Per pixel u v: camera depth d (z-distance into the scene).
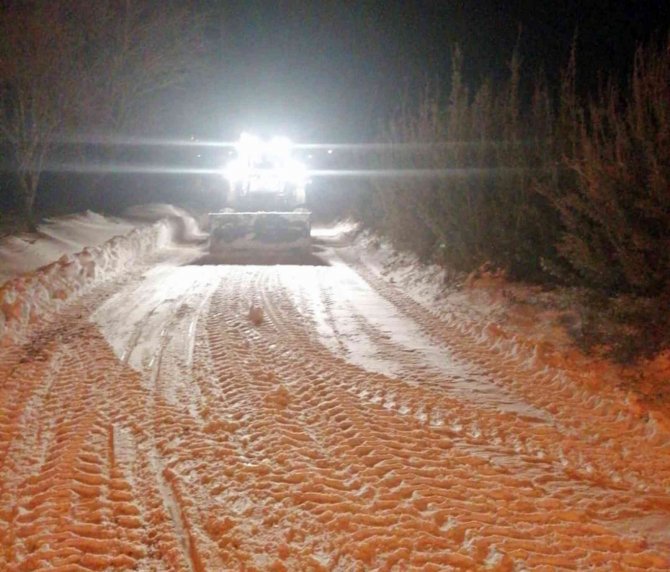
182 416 7.80
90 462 6.65
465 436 7.34
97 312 12.80
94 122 22.47
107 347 10.50
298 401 8.28
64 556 5.14
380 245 20.56
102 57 21.59
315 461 6.68
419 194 16.53
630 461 6.65
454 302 12.87
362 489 6.09
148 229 22.02
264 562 5.04
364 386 8.81
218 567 5.00
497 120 13.77
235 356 10.00
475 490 6.09
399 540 5.27
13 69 16.62
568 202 9.16
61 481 6.24
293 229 20.84
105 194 29.05
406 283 15.59
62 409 8.02
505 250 12.53
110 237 19.62
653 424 7.16
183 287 15.27
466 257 13.63
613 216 8.63
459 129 14.58
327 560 5.06
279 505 5.82
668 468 6.47
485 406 8.13
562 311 10.44
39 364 9.67
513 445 7.12
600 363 8.73
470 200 13.56
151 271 17.56
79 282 14.49
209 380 9.01
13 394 8.48
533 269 11.97
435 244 15.86
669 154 8.44
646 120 8.97
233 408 8.02
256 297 14.21
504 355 10.05
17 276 13.30
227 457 6.73
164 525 5.58
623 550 5.16
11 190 22.95
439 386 8.84
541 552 5.12
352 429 7.40
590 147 9.09
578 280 9.61
